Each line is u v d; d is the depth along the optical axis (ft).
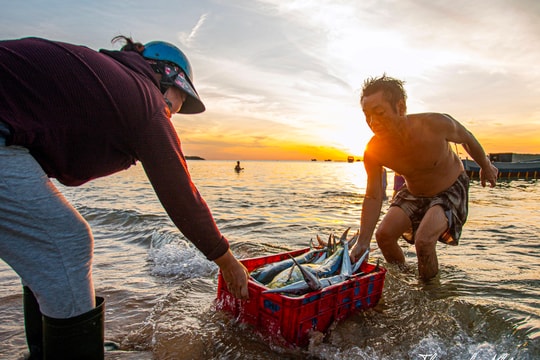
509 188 66.23
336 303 9.34
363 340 8.92
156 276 13.87
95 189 58.08
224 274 7.63
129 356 8.27
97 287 12.64
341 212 31.76
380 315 10.22
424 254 12.78
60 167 5.88
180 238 18.58
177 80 7.17
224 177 111.96
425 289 12.25
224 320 9.76
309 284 8.80
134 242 19.65
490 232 21.99
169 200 6.18
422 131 12.46
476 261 15.61
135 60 6.53
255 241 19.20
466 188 13.93
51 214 5.40
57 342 5.68
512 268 14.58
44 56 5.26
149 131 5.92
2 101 4.96
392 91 11.39
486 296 11.58
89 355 5.89
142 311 10.66
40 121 5.18
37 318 7.32
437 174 13.23
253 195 49.85
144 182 78.89
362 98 11.91
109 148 5.90
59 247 5.50
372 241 18.86
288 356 8.25
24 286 7.28
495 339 9.00
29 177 5.27
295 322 8.34
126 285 12.87
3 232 5.26
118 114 5.61
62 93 5.24
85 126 5.48
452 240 13.84
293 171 187.21
